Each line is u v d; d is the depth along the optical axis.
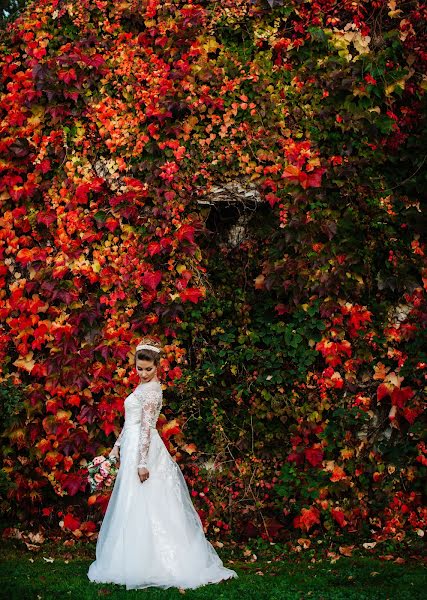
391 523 5.99
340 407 6.12
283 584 4.75
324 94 6.26
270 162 6.28
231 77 6.29
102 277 6.19
